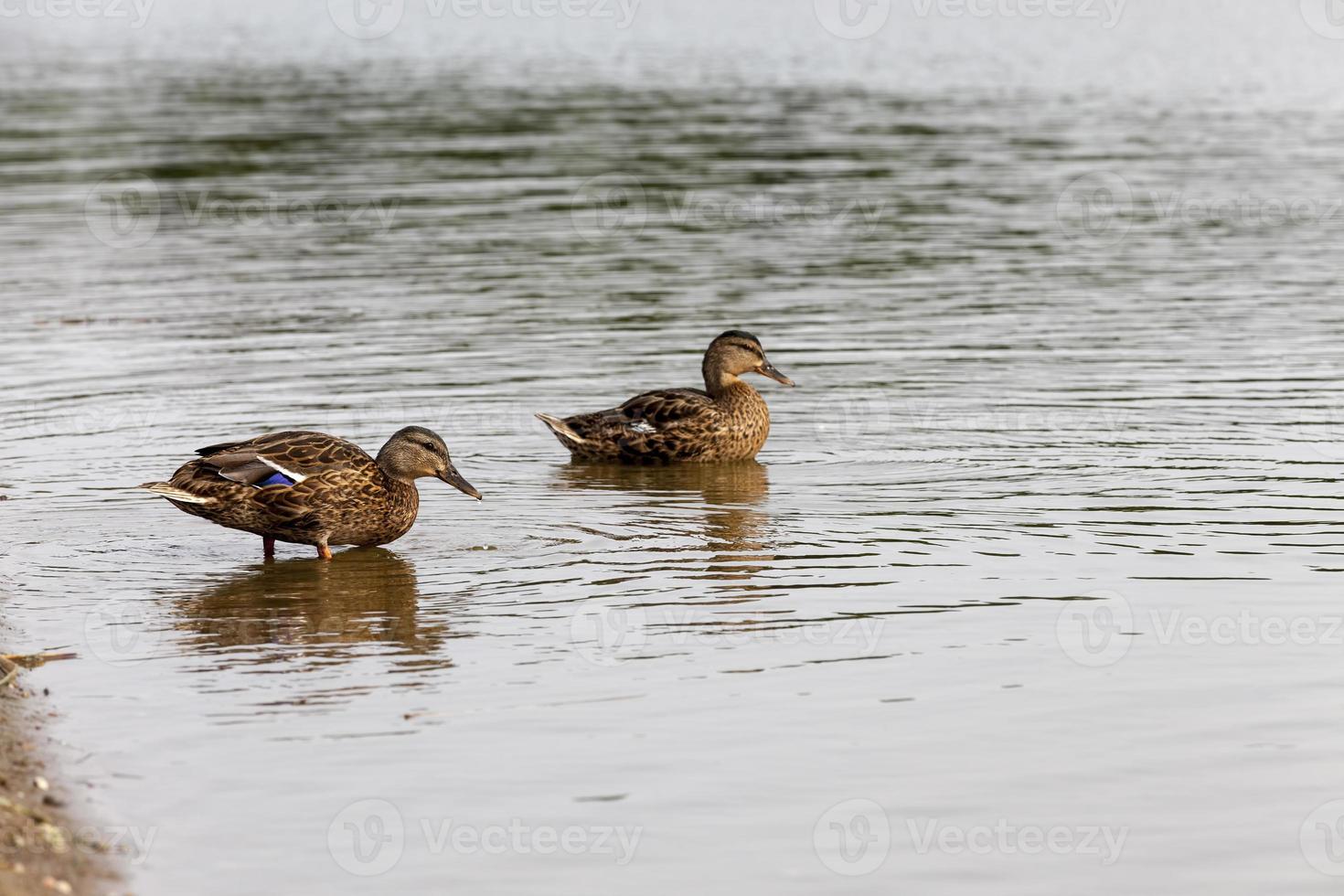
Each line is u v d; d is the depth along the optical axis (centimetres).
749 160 3816
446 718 1058
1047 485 1614
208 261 2880
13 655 1169
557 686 1111
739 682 1115
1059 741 1018
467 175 3691
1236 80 5178
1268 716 1054
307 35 7031
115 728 1045
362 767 986
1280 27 6300
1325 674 1120
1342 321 2350
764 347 2253
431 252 2927
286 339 2316
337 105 4794
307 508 1387
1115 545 1412
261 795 949
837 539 1452
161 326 2402
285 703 1085
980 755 999
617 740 1023
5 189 3578
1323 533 1431
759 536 1470
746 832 907
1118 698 1084
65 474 1681
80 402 1981
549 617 1252
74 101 4941
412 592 1321
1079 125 4316
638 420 1769
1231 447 1733
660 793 952
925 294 2572
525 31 6900
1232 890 849
